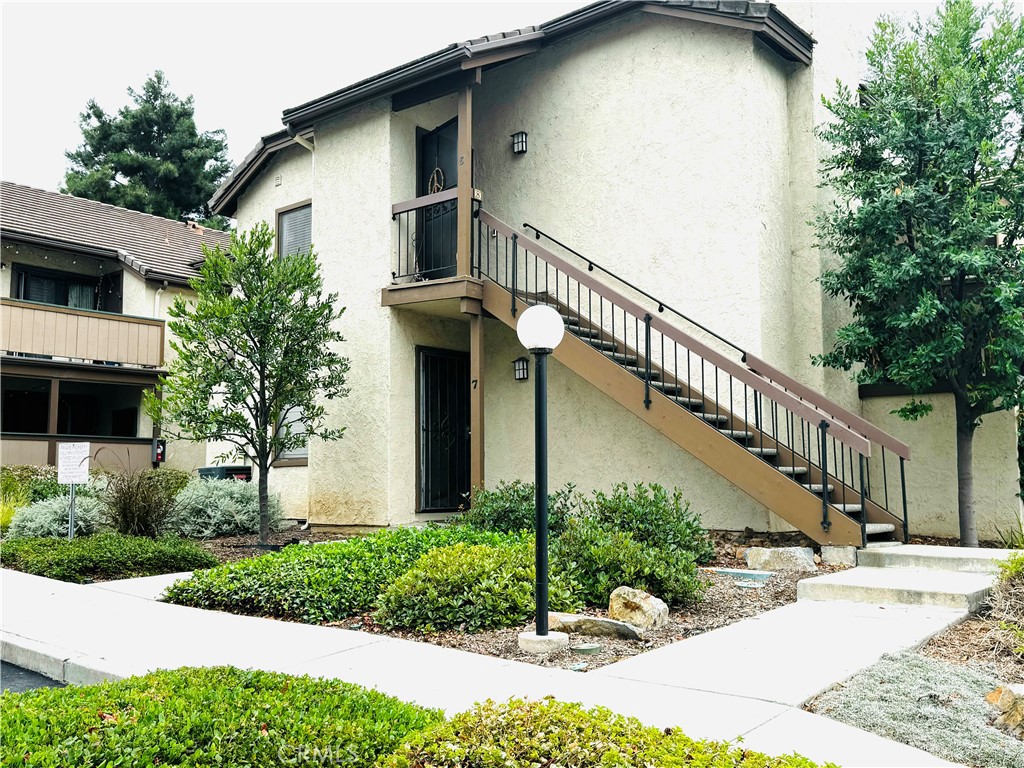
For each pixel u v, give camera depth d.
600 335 9.95
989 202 8.08
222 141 35.75
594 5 10.45
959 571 6.93
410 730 3.07
